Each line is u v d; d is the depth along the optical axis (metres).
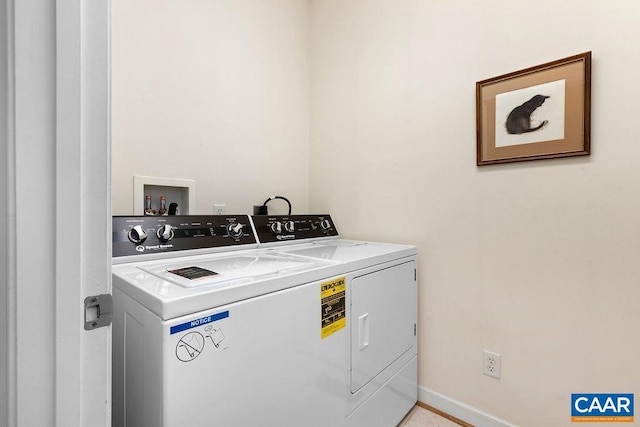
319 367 0.99
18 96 0.43
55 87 0.45
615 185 1.11
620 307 1.11
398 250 1.44
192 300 0.68
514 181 1.33
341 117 1.98
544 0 1.25
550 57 1.24
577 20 1.18
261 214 1.78
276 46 1.96
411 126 1.65
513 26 1.33
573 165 1.19
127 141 1.36
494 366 1.40
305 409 0.94
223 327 0.73
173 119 1.50
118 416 0.85
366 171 1.85
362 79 1.87
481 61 1.42
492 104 1.37
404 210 1.68
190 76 1.56
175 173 1.51
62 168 0.46
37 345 0.45
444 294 1.54
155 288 0.74
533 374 1.30
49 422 0.47
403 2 1.68
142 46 1.40
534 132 1.27
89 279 0.50
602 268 1.14
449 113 1.52
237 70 1.75
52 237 0.46
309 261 1.13
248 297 0.79
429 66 1.58
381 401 1.31
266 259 1.17
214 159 1.66
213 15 1.65
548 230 1.25
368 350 1.22
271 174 1.94
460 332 1.50
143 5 1.40
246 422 0.78
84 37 0.48
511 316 1.35
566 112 1.19
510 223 1.35
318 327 0.98
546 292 1.26
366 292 1.21
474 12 1.43
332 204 2.03
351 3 1.92
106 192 0.51
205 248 1.25
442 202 1.54
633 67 1.08
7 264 0.44
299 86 2.10
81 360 0.49
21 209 0.44
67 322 0.47
